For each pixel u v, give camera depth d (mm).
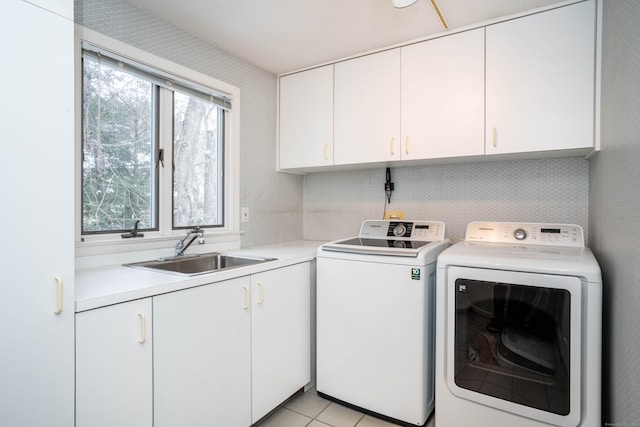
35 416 990
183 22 1954
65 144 1054
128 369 1223
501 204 2307
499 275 1547
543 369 1464
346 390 1996
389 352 1847
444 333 1697
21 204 961
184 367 1414
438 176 2531
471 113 1979
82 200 1655
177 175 2098
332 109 2480
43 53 1004
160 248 1964
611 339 1370
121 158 1817
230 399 1618
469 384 1630
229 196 2391
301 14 1867
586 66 1700
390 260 1838
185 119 2137
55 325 1032
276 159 2779
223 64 2307
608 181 1472
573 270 1411
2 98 921
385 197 2740
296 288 2066
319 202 3043
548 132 1783
